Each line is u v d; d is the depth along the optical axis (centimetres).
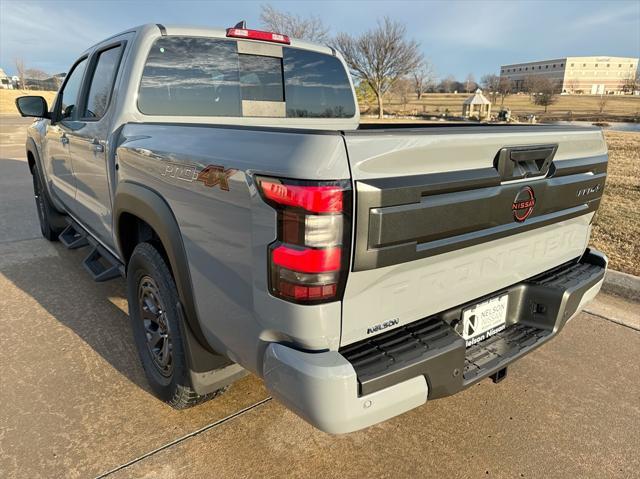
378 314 170
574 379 293
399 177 157
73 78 384
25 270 455
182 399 237
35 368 291
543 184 212
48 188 478
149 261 234
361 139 149
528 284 236
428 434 244
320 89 371
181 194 203
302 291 151
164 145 218
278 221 153
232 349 192
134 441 232
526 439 241
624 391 281
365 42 3984
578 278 246
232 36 309
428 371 170
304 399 155
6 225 623
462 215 178
